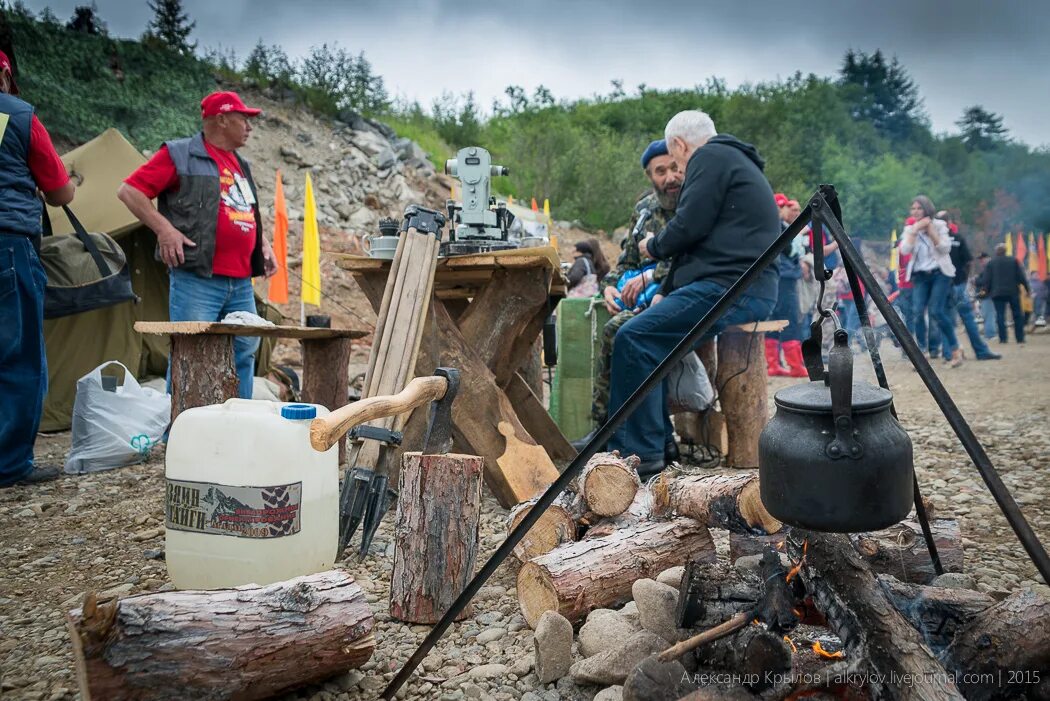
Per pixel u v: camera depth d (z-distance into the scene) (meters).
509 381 4.68
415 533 2.60
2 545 3.47
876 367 2.08
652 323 4.25
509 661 2.32
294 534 2.54
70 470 4.76
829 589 1.86
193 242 4.72
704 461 4.90
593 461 2.95
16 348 4.29
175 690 1.81
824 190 1.75
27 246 4.29
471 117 23.78
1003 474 4.48
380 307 3.89
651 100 36.50
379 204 14.76
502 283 4.09
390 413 2.41
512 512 3.01
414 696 2.14
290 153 14.63
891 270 14.25
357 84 18.02
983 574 2.83
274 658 1.94
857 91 52.72
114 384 5.09
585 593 2.44
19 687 2.20
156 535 3.55
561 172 22.28
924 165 44.09
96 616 1.72
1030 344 13.77
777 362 9.64
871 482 1.64
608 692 1.97
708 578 2.13
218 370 4.06
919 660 1.71
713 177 4.25
